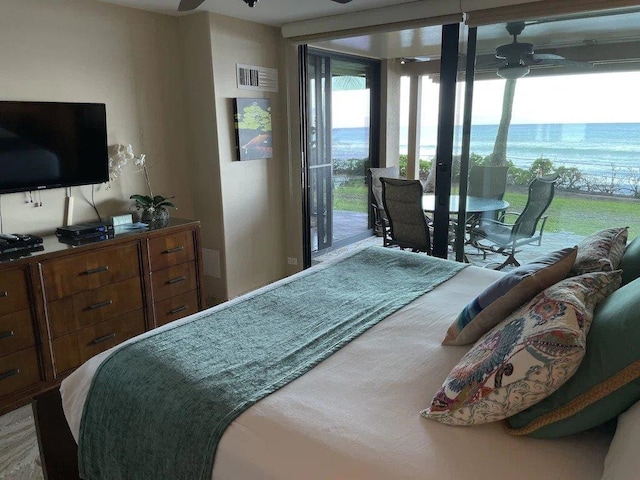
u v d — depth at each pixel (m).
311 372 1.51
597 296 1.29
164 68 3.70
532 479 1.06
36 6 2.88
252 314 1.97
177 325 1.86
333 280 2.39
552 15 2.99
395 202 4.24
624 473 0.90
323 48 4.98
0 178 2.71
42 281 2.54
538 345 1.10
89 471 1.58
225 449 1.23
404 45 4.86
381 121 6.10
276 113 4.29
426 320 1.90
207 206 3.99
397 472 1.08
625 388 1.03
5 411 2.45
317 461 1.14
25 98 2.88
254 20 3.89
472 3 3.15
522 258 3.78
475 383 1.21
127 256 2.98
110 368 1.59
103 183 3.37
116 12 3.32
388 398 1.37
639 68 3.10
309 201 4.51
